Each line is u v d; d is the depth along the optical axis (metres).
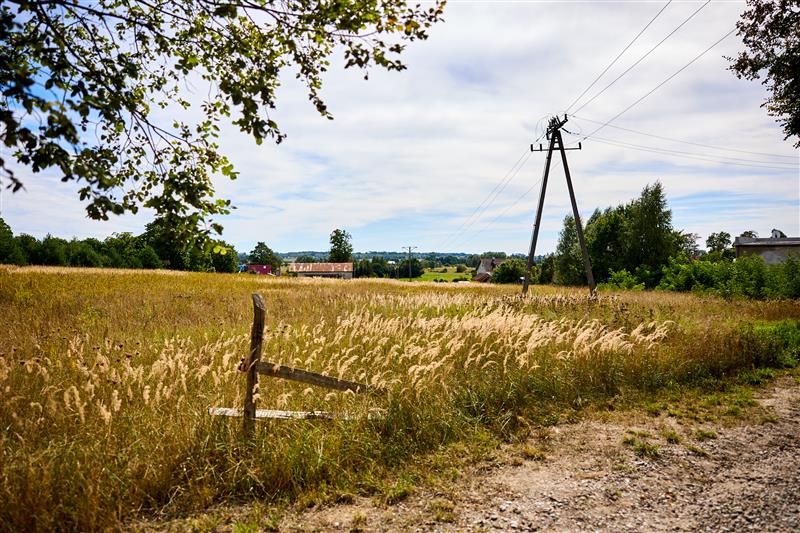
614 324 11.13
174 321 11.76
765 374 7.80
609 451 4.91
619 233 41.97
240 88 3.74
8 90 2.47
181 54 4.47
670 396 6.62
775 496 3.87
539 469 4.51
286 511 3.75
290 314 13.15
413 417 5.15
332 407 5.41
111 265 65.31
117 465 3.94
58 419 4.50
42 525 3.27
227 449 4.22
